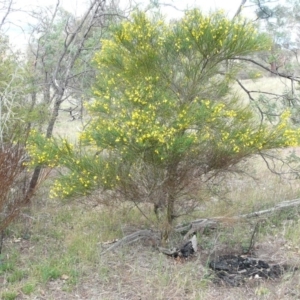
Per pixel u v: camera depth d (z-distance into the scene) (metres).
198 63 5.93
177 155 5.58
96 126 5.70
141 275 5.74
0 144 6.06
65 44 7.98
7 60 7.60
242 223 7.14
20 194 6.29
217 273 5.77
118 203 6.82
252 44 5.72
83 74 8.66
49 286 5.45
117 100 5.61
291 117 7.79
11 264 5.86
